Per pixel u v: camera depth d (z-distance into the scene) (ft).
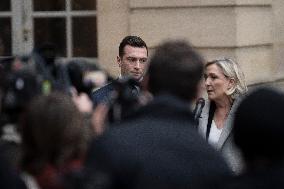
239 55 57.31
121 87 24.11
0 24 63.05
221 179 22.06
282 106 21.56
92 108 23.80
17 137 22.47
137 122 22.61
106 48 58.95
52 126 21.53
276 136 21.39
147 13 58.08
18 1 62.49
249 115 21.58
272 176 21.45
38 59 23.94
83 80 24.13
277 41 62.69
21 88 22.17
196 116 39.40
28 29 62.44
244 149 21.88
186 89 23.00
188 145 22.24
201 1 57.11
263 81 60.54
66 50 61.67
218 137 39.42
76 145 21.77
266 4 61.00
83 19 61.00
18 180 21.34
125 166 21.86
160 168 21.84
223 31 56.95
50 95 21.95
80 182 20.59
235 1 56.70
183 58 23.04
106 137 22.36
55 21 61.93
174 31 57.72
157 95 23.09
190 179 21.88
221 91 39.50
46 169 21.58
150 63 23.29
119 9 58.65
